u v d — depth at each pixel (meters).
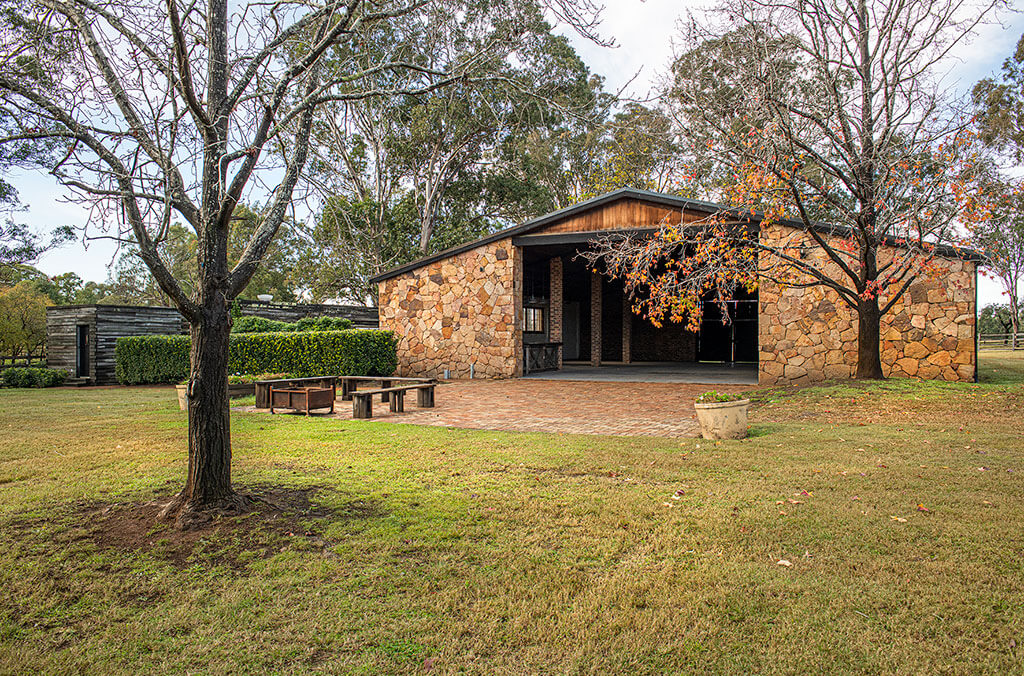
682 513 3.57
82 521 3.57
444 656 2.12
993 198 7.86
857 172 8.48
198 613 2.44
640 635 2.23
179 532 3.33
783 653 2.10
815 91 9.73
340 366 12.84
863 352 9.29
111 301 35.62
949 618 2.31
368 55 4.36
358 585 2.67
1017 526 3.23
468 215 27.66
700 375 14.57
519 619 2.35
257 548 3.11
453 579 2.72
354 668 2.05
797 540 3.12
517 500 3.88
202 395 3.57
